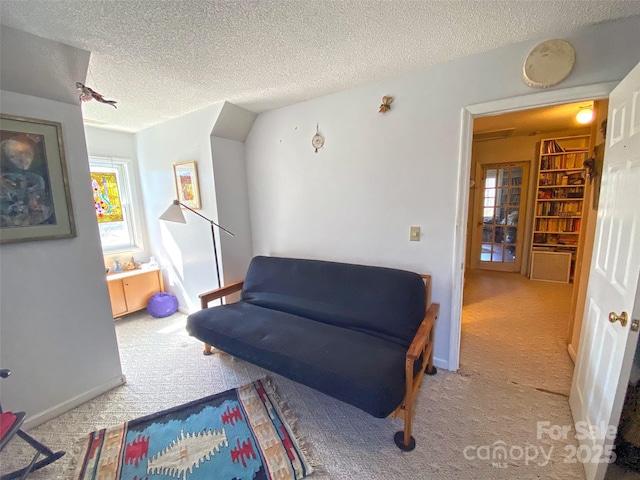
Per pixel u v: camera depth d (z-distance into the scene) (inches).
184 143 115.5
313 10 52.7
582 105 113.2
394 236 89.4
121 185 136.3
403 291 78.4
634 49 56.7
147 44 63.2
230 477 53.4
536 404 69.7
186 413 69.8
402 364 62.6
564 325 111.5
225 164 112.0
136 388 80.4
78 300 73.5
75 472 55.3
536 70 63.1
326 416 68.2
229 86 86.3
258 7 51.6
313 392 77.1
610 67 58.7
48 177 66.7
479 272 191.8
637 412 52.3
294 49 66.6
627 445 52.9
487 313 124.1
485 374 82.0
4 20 53.6
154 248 141.9
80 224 72.9
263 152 114.1
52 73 64.4
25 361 65.6
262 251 123.6
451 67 73.8
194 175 113.3
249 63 72.6
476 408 69.0
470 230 199.6
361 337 75.0
